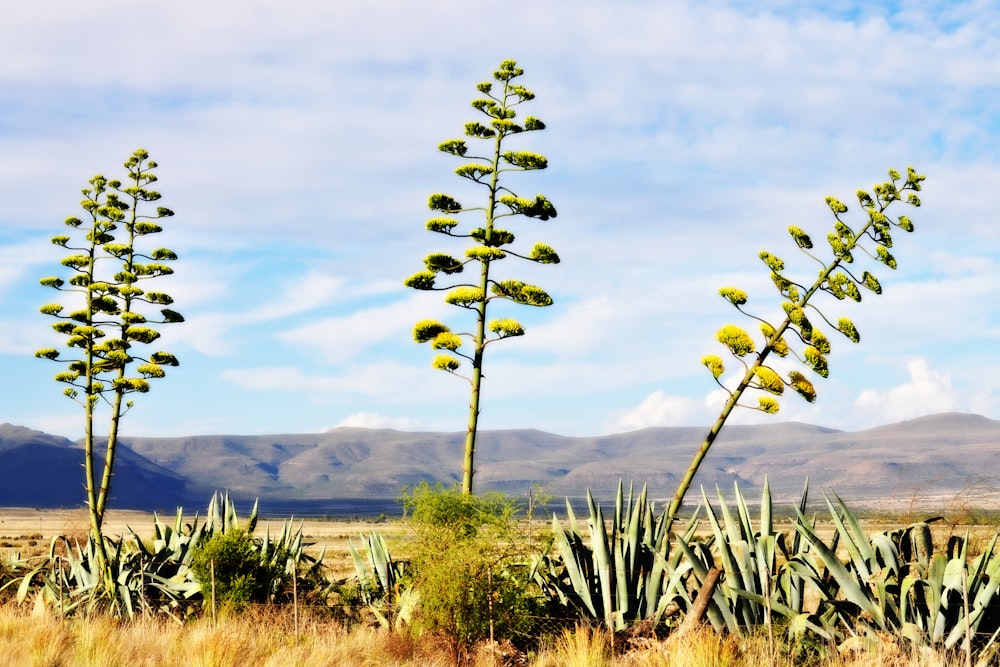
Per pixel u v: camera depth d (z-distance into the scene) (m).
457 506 12.55
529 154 16.86
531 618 12.72
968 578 11.04
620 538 13.40
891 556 11.80
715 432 13.90
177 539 18.80
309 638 13.68
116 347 20.48
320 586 17.44
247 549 16.67
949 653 10.80
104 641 12.63
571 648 11.70
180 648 12.77
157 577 17.22
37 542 59.91
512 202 16.81
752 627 11.80
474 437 15.88
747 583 12.17
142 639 13.34
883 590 11.20
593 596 13.20
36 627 13.63
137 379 19.67
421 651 12.59
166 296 21.70
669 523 13.67
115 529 71.88
